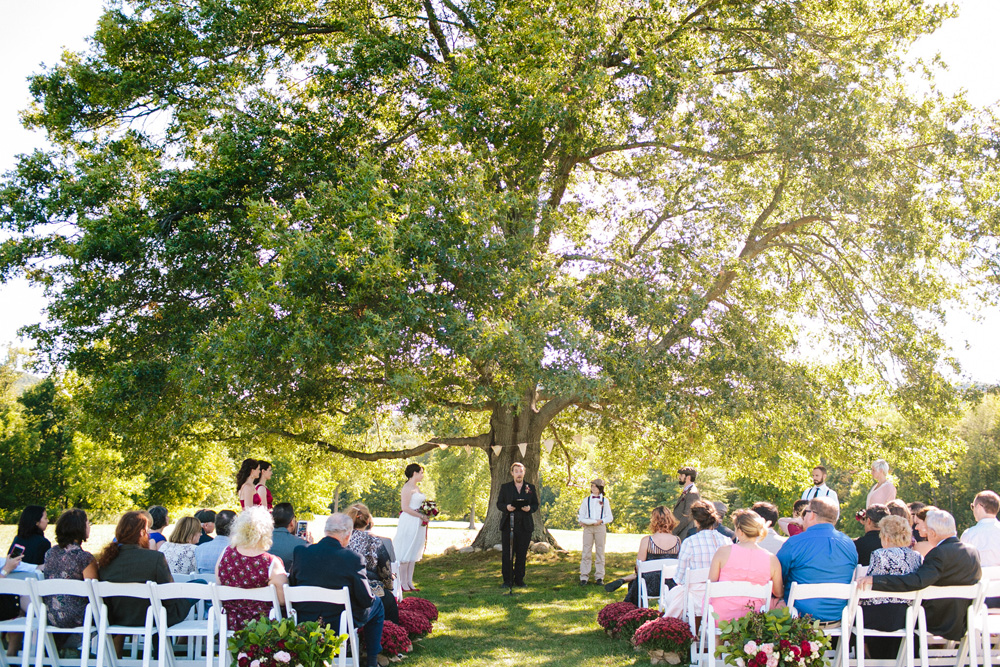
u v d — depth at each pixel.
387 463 23.17
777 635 5.06
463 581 12.44
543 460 24.09
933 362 14.47
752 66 14.27
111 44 14.48
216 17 14.10
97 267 12.89
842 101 12.76
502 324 10.99
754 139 13.52
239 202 13.27
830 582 5.77
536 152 13.30
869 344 15.34
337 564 5.77
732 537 8.23
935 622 5.63
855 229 13.78
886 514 7.01
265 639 4.94
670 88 12.91
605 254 15.05
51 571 5.72
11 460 39.94
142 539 5.92
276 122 13.68
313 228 11.73
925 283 15.02
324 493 41.38
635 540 25.45
